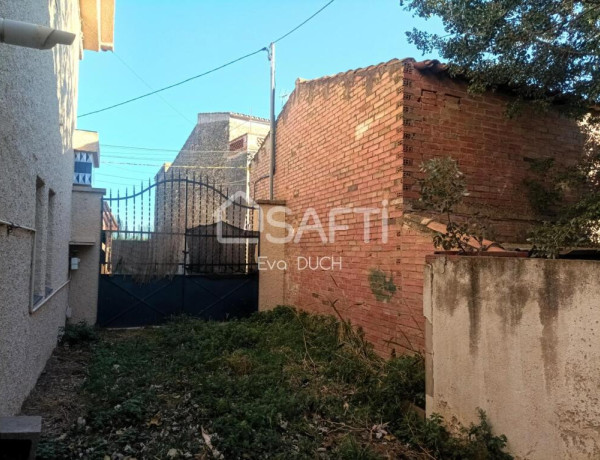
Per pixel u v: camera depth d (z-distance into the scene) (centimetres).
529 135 569
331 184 671
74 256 745
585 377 226
